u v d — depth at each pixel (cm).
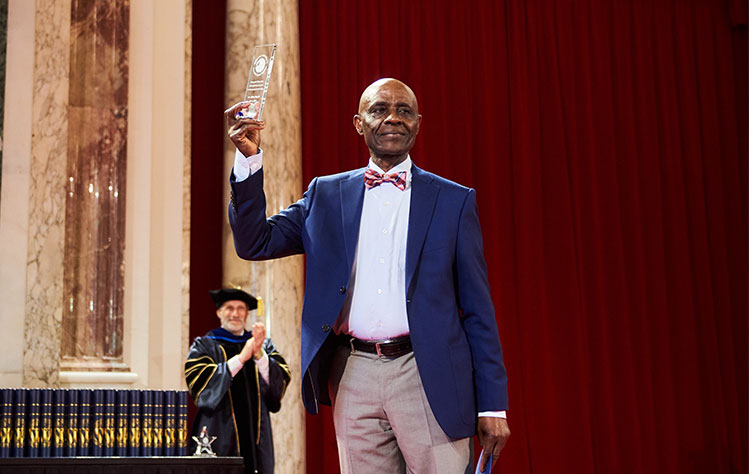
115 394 424
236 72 613
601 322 725
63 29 497
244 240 209
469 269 206
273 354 530
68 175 527
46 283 476
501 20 747
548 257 724
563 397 705
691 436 743
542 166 737
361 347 204
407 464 203
